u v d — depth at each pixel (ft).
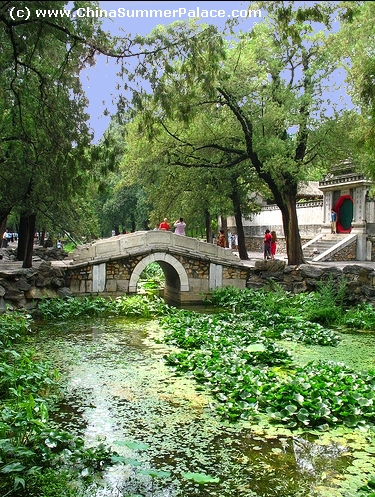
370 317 42.47
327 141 58.18
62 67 28.04
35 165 34.22
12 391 20.79
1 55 27.61
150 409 22.12
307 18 24.67
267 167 55.88
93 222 85.40
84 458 16.94
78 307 47.93
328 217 90.38
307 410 20.81
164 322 42.98
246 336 34.83
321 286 48.55
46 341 35.91
